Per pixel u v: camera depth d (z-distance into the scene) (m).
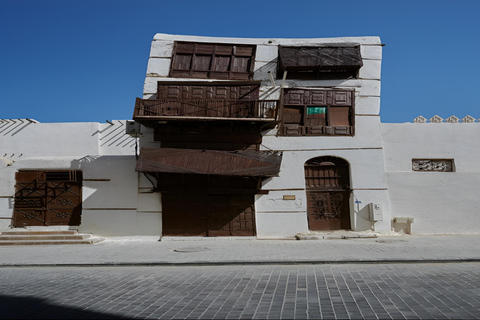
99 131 19.97
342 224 15.55
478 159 15.88
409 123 16.16
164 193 15.03
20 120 19.92
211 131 15.49
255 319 4.88
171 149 14.29
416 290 6.19
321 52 16.59
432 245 11.64
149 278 7.62
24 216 14.88
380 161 15.66
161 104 14.80
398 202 15.46
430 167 16.05
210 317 4.98
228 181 15.05
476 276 7.17
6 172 15.05
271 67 16.83
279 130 15.73
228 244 13.04
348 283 6.79
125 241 14.37
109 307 5.50
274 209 15.23
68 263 9.30
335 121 16.05
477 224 15.25
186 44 17.22
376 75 16.56
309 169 15.83
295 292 6.20
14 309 5.45
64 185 15.12
